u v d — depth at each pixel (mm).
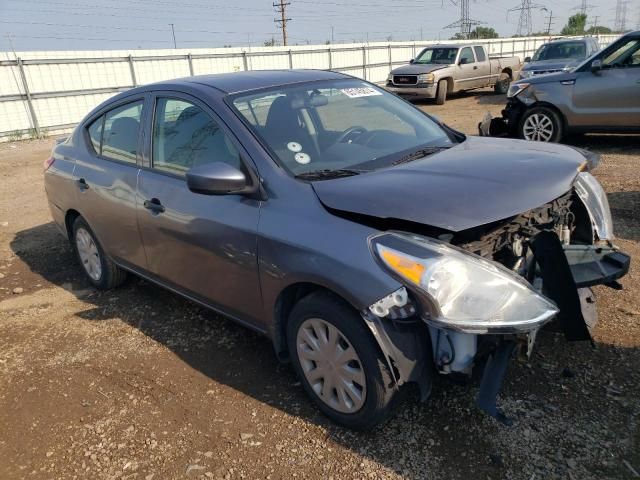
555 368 3021
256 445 2709
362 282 2391
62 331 4078
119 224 4004
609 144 8883
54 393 3307
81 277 5141
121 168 3941
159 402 3123
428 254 2322
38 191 8891
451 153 3174
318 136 3281
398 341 2406
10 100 16297
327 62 25531
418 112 3979
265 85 3537
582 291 3115
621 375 2922
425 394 2494
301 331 2799
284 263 2703
